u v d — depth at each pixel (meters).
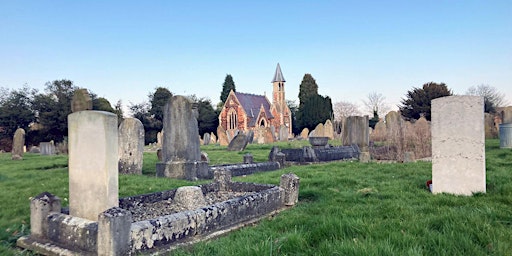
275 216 5.91
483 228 3.93
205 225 4.96
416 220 4.48
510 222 4.35
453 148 6.68
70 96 43.84
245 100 70.81
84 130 5.14
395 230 4.04
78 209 5.16
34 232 4.96
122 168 12.38
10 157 22.41
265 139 33.47
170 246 4.40
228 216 5.37
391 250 3.33
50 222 4.80
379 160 14.81
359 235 4.01
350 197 6.74
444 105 6.82
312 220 4.86
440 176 6.80
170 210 6.44
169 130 11.88
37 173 12.47
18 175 11.96
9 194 8.38
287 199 6.81
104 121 4.88
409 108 49.75
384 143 21.11
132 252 4.07
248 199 5.85
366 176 9.58
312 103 63.38
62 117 41.72
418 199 6.18
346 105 76.44
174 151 11.71
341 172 10.67
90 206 5.00
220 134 31.59
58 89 44.06
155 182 9.94
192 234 4.77
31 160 19.17
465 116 6.60
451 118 6.73
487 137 22.77
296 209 6.20
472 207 5.27
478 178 6.43
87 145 5.09
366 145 19.02
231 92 68.12
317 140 20.27
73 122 5.32
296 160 16.28
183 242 4.56
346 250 3.43
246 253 3.62
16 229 5.68
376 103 71.62
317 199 7.15
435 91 48.16
